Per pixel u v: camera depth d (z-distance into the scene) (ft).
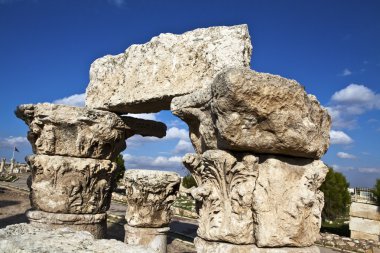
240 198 13.70
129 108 24.21
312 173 14.02
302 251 13.52
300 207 13.44
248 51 19.01
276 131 13.03
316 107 14.62
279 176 13.58
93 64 26.48
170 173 22.40
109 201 26.14
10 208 44.37
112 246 15.08
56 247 14.53
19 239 15.30
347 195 60.64
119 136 25.39
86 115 23.56
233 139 13.21
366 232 44.11
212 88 13.75
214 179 14.49
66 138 23.75
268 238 13.14
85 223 24.06
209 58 19.24
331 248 41.29
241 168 13.76
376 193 47.21
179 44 20.81
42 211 23.68
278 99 12.87
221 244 13.97
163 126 28.63
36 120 23.49
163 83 20.98
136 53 23.21
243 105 12.76
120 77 23.98
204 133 15.83
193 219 54.70
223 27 19.38
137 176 22.11
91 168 24.07
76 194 23.82
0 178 90.38
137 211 22.54
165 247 23.18
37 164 23.44
